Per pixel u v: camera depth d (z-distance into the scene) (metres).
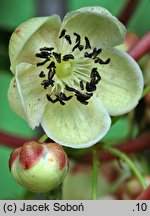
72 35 0.08
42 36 0.08
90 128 0.08
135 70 0.08
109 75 0.08
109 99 0.08
